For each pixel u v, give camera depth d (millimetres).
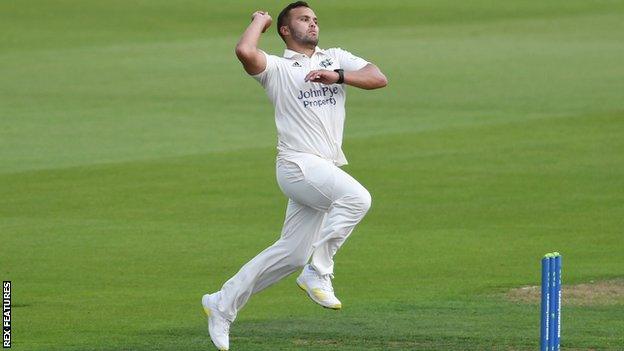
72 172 73250
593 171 72062
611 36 139875
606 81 109250
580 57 124500
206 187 68562
